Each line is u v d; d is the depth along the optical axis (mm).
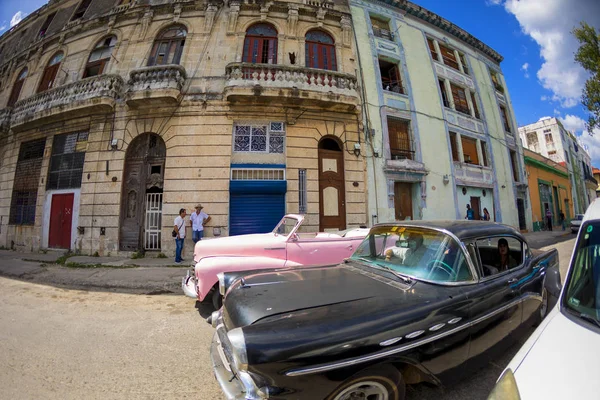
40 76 11758
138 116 9297
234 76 8898
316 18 10812
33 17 14477
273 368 1444
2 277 6242
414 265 2492
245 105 9281
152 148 9320
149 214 9047
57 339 3195
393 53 12164
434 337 1873
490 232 2703
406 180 11070
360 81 10898
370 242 3203
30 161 10773
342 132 10031
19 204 10859
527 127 27078
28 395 2174
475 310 2156
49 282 5746
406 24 13125
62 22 12898
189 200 8758
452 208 12031
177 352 2928
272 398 1454
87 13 12180
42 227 9930
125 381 2395
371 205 10117
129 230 8969
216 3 10219
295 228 4609
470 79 14953
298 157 9375
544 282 3033
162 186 9070
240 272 2924
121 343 3123
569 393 1098
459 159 13023
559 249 9633
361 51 11305
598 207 1907
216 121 9156
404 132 11734
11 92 12734
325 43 10867
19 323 3643
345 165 9930
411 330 1782
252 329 1581
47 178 10133
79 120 9852
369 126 10594
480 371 2479
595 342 1308
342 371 1549
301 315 1765
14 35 15375
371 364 1622
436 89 12922
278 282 2490
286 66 9117
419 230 2742
